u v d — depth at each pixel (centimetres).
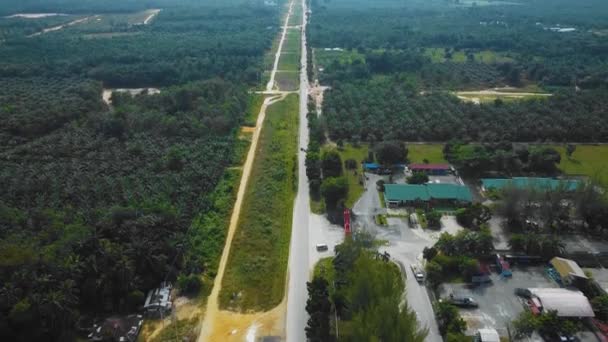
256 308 8538
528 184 11456
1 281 7781
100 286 8388
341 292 8312
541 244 9869
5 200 11388
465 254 9744
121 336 7800
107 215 10150
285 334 7962
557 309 8131
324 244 10381
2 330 7325
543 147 14600
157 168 13275
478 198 12381
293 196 12600
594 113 17288
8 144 14738
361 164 14362
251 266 9569
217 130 16338
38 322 7525
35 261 8112
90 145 14538
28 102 18225
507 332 8006
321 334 7575
